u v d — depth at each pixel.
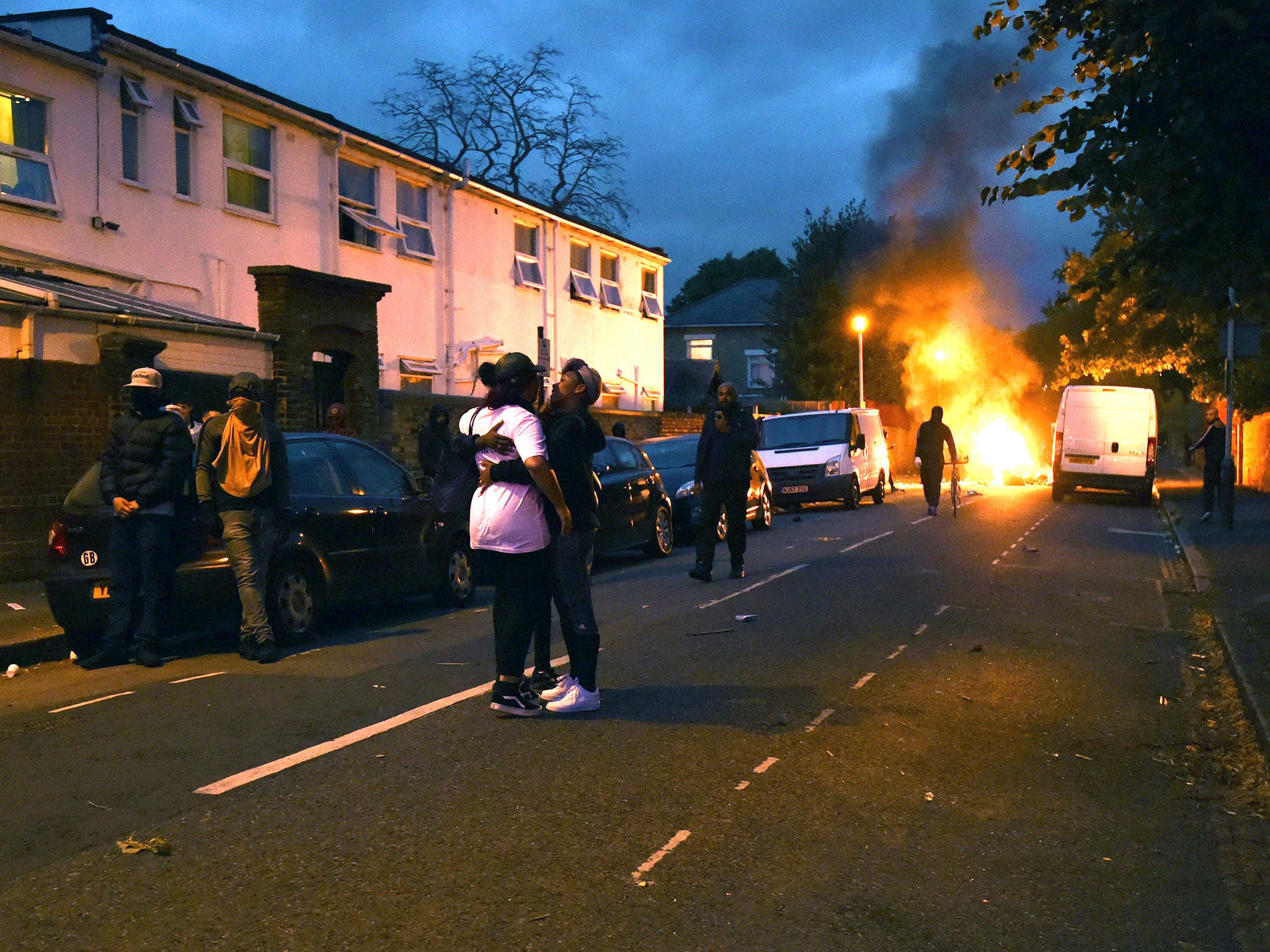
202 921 3.73
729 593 11.24
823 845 4.48
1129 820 4.89
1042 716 6.63
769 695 6.89
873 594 11.15
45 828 4.63
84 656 8.73
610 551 13.95
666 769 5.41
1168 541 17.66
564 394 6.87
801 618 9.73
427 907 3.85
